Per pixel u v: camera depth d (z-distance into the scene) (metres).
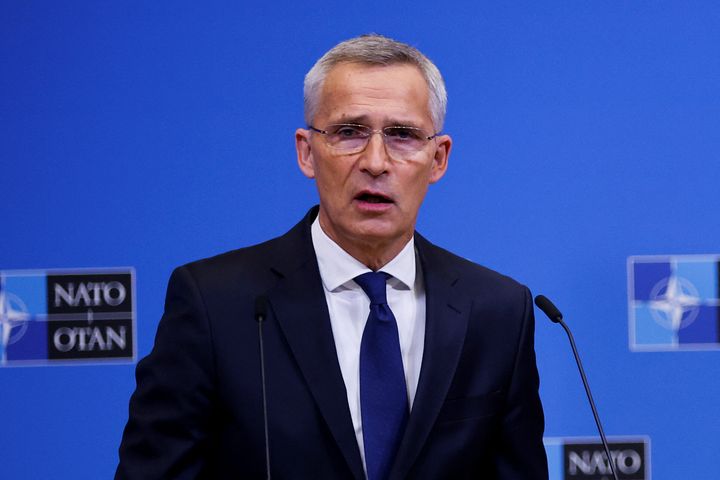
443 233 9.91
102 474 9.86
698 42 9.84
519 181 9.90
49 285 9.78
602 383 9.96
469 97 9.88
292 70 9.87
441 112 5.98
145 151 9.81
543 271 9.92
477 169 9.90
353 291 6.07
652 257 9.92
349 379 5.88
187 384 5.64
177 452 5.57
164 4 9.80
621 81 9.88
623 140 9.88
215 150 9.84
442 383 5.82
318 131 5.75
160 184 9.83
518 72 9.88
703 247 9.90
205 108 9.84
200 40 9.84
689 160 9.88
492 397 6.03
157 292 9.82
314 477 5.52
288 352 5.77
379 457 5.60
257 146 9.87
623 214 9.90
